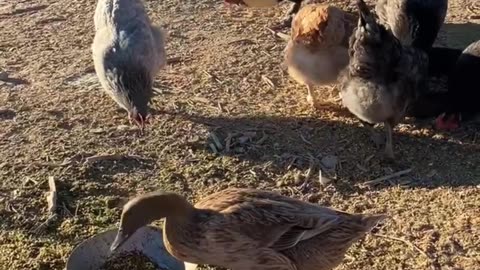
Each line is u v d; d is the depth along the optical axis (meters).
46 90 2.17
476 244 1.58
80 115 2.05
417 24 2.08
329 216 1.37
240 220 1.32
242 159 1.86
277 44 2.40
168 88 2.17
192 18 2.57
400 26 2.10
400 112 1.80
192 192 1.76
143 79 1.94
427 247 1.58
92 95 2.15
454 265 1.54
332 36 1.92
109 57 1.95
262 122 2.01
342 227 1.37
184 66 2.29
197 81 2.20
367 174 1.81
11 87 2.19
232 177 1.81
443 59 2.16
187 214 1.33
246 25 2.53
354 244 1.59
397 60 1.73
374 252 1.57
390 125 1.82
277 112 2.05
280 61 2.30
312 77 1.99
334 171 1.82
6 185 1.79
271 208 1.35
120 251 1.51
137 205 1.31
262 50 2.36
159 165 1.85
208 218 1.33
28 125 2.01
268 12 2.61
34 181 1.80
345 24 1.92
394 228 1.63
